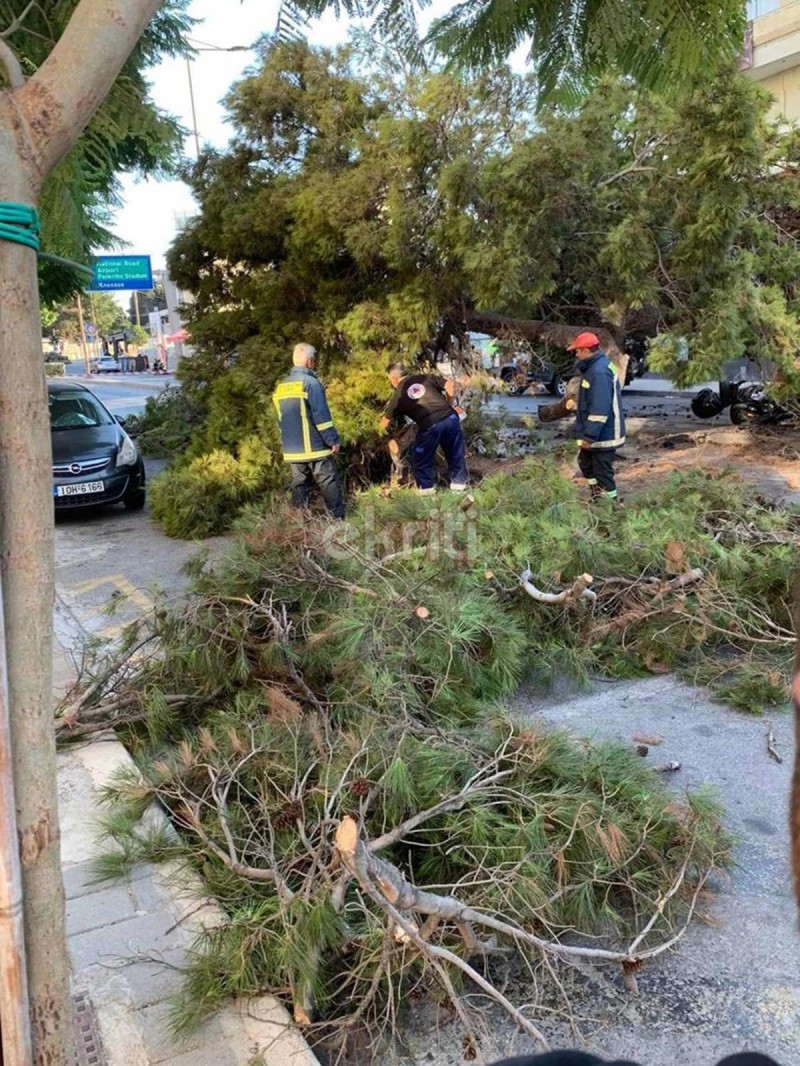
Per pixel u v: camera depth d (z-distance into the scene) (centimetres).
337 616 393
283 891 249
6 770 134
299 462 750
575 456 958
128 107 233
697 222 796
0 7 219
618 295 880
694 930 278
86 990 245
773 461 1081
